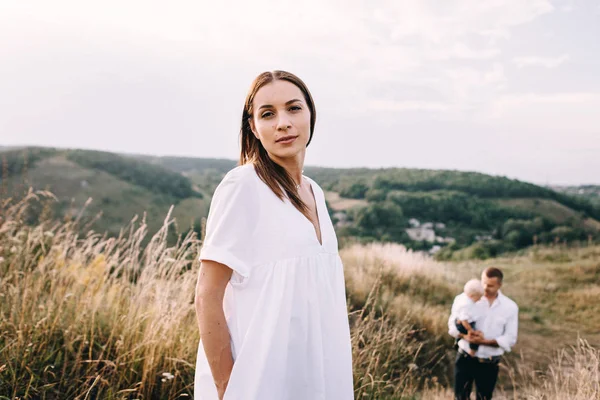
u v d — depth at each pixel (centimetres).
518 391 515
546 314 902
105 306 357
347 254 1012
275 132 137
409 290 877
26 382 267
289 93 139
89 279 374
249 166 138
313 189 158
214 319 125
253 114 143
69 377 284
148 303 346
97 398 263
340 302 144
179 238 378
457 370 438
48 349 299
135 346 300
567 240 3106
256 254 131
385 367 441
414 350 582
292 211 136
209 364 126
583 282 1106
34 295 322
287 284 129
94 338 318
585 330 803
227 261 123
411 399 434
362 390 357
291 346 129
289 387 130
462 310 436
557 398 366
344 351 141
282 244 131
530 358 658
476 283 434
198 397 137
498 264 1499
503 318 425
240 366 124
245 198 131
